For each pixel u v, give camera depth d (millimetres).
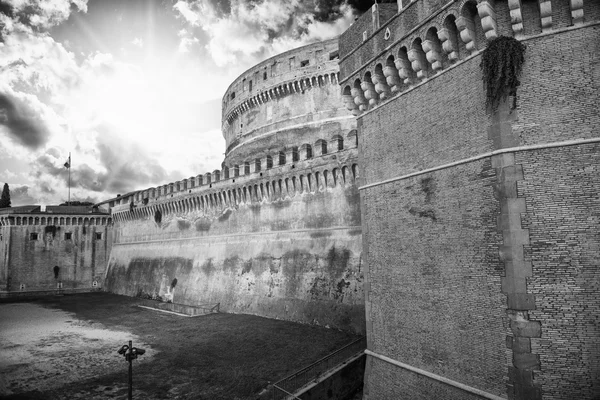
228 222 51094
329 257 37688
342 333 32781
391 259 16797
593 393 10562
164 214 63719
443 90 14719
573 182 11414
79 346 33562
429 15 14477
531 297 11523
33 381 25219
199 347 30656
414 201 15781
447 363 13867
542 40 12211
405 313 15883
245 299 44875
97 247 79062
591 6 11656
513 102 12312
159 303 52531
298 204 42375
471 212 13312
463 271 13469
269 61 60969
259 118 62938
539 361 11234
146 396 21969
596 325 10758
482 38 13203
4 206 99000
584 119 11453
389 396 16188
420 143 15633
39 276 74062
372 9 18078
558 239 11383
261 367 25047
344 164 37750
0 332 40281
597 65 11438
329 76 54719
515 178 12086
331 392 22031
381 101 17875
